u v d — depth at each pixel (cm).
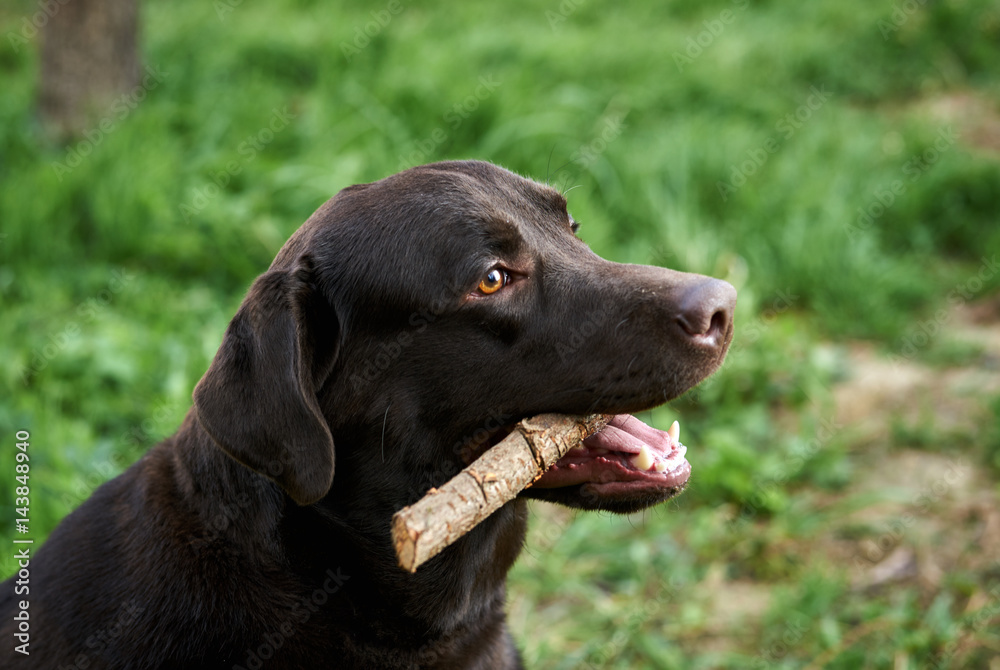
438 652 259
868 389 515
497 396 247
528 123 657
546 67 796
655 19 1012
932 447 461
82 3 645
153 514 239
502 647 280
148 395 439
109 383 450
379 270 241
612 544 404
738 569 398
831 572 388
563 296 247
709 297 238
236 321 229
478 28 875
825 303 576
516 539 274
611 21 974
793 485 442
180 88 712
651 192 619
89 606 230
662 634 364
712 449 441
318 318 239
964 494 426
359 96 680
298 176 584
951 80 923
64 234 550
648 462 240
